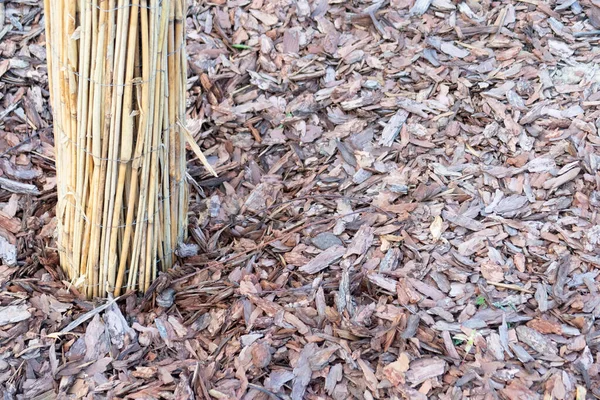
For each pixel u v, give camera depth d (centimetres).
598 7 295
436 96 269
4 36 269
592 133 253
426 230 225
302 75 275
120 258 195
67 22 162
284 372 187
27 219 224
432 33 290
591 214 229
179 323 200
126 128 173
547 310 203
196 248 216
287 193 242
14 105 254
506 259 218
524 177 241
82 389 183
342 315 198
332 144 255
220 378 186
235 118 262
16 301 200
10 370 186
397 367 186
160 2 164
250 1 297
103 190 182
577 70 275
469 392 183
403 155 250
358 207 235
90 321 196
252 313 201
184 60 182
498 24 291
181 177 199
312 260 216
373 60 281
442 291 208
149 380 185
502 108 262
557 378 185
